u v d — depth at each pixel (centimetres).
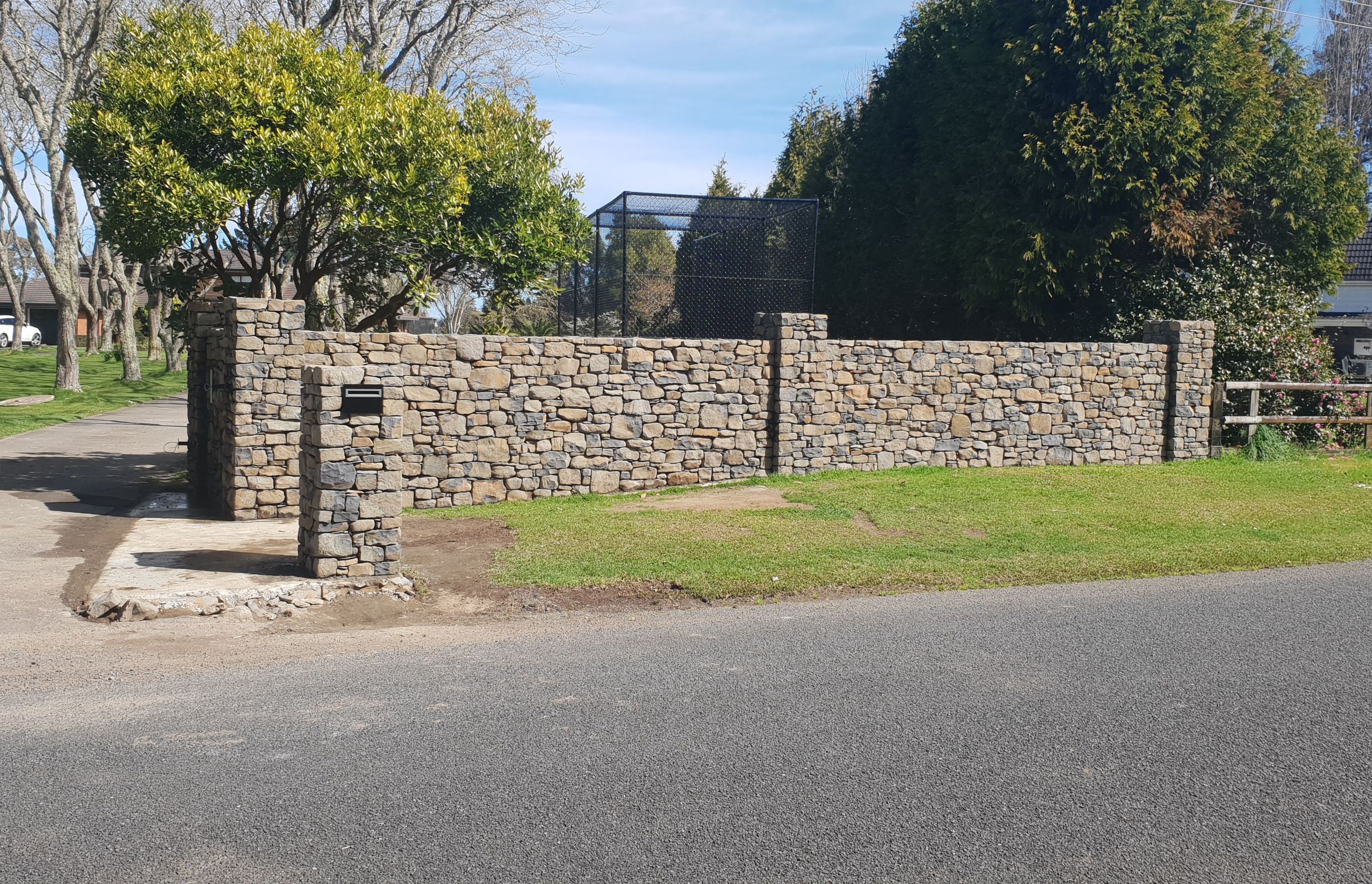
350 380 765
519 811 388
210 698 513
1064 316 1975
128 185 1175
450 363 1175
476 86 2359
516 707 503
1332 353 1805
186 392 2944
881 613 707
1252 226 1928
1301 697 529
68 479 1333
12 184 2511
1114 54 1747
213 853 353
